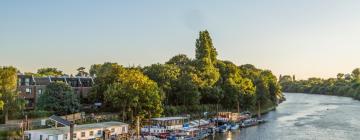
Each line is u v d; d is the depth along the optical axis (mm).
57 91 151250
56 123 122375
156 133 137875
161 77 192625
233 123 178000
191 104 196250
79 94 191625
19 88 173625
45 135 110000
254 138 146500
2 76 128500
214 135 152375
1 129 113812
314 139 145875
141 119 151125
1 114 127000
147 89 148250
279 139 145125
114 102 145375
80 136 118688
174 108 182125
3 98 125438
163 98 168000
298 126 181500
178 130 145625
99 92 173375
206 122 168250
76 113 153750
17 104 129375
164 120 149750
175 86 194250
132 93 143875
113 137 124750
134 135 133375
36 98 178875
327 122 196000
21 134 113438
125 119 155625
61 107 149875
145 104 146875
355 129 170875
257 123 190125
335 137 150750
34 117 140250
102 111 171500
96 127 125062
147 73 196375
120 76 167375
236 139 143875
